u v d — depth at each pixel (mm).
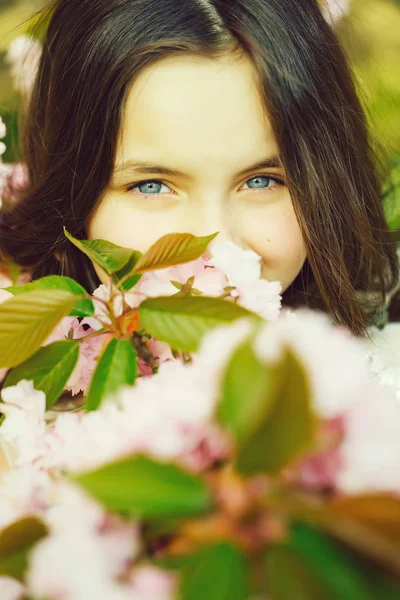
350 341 202
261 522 171
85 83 504
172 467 179
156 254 322
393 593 160
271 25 496
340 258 540
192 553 172
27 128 635
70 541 184
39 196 559
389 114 856
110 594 174
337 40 567
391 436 183
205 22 475
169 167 469
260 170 478
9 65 824
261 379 169
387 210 691
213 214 476
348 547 165
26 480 257
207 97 458
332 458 181
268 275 507
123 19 489
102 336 378
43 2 718
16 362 301
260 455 167
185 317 290
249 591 162
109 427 213
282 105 480
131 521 187
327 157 525
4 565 215
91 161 501
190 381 199
